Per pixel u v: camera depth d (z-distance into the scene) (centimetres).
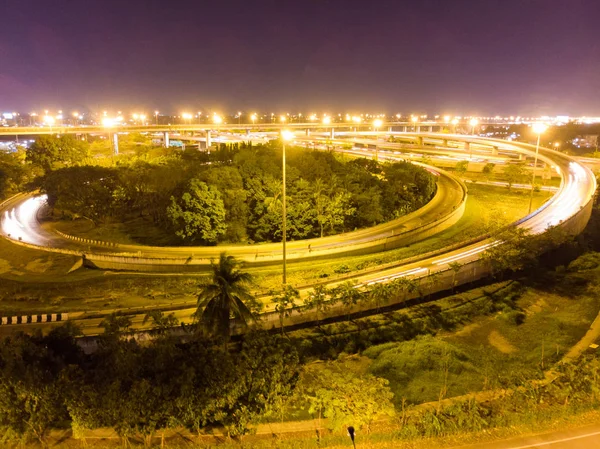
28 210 10812
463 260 6675
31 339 3362
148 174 9362
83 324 4822
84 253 7288
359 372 4044
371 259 7181
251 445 2630
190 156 12862
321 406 2800
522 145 17962
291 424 2981
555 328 4891
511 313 5306
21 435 2570
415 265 6550
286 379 2794
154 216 9138
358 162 12181
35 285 6309
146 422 2484
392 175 10800
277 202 8094
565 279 6234
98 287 6231
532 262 6588
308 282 5978
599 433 2770
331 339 4631
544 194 12569
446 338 4812
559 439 2730
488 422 2859
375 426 2939
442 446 2688
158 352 2814
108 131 18700
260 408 2678
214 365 2638
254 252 7344
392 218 9725
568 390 3088
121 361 2688
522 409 3027
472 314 5288
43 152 13400
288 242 7856
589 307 5372
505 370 3850
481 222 9819
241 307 4041
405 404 3362
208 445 2636
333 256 7450
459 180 13062
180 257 7019
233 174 8544
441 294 5797
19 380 2494
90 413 2436
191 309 5172
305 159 10406
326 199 8562
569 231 8269
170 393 2522
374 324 4950
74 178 9262
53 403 2516
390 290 5131
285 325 4838
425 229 8600
